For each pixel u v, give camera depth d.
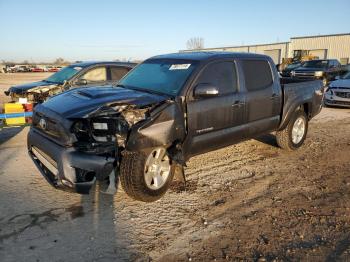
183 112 4.21
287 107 5.90
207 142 4.61
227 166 5.54
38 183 4.64
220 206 4.07
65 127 3.66
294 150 6.52
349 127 9.08
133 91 4.46
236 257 3.06
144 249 3.17
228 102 4.76
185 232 3.48
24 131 7.89
